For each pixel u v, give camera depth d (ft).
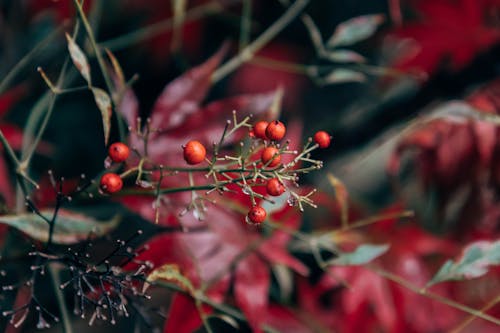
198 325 1.77
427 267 2.12
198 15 2.40
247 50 1.98
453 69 2.20
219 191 1.58
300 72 2.69
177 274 1.67
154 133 1.81
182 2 2.14
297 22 2.75
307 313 2.06
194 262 1.81
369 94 2.30
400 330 2.03
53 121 2.61
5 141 1.65
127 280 1.63
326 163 2.27
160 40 2.56
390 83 2.28
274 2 2.70
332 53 1.98
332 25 2.74
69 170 2.57
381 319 2.03
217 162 1.81
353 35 1.97
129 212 1.91
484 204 2.11
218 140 1.82
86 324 2.36
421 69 2.20
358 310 2.04
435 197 2.14
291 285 2.09
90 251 1.91
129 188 1.76
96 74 2.37
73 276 1.62
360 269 2.06
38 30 2.46
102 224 1.71
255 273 1.84
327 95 2.68
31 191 1.75
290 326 2.06
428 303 2.07
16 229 1.70
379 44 2.63
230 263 1.84
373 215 2.14
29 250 1.72
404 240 2.11
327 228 2.16
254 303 1.81
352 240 2.10
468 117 1.92
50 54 2.36
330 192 2.22
